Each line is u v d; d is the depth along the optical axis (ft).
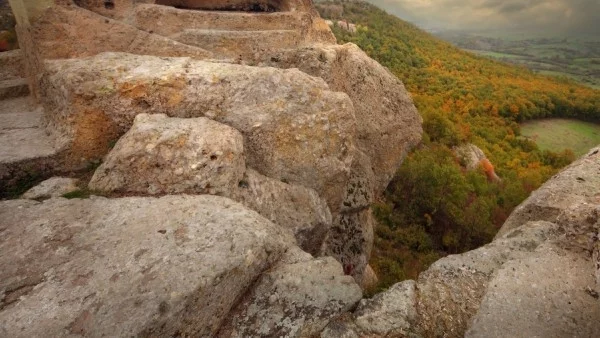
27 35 21.76
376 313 10.98
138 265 10.48
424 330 10.66
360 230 28.14
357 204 27.02
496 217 64.34
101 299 9.50
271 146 18.43
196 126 15.89
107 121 16.76
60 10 21.56
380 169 31.42
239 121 18.01
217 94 18.13
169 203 13.28
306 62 25.70
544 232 14.65
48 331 8.73
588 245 12.07
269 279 11.81
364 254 28.45
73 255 10.83
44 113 19.36
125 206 13.10
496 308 10.40
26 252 10.89
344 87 27.94
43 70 18.61
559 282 11.07
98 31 22.33
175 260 10.69
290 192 17.88
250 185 16.24
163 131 15.21
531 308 10.32
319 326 10.62
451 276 12.67
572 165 22.13
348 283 11.85
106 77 16.78
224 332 10.58
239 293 11.11
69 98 15.90
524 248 13.83
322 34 33.47
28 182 15.58
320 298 11.31
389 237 51.67
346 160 21.06
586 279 11.13
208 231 11.90
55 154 15.79
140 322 9.05
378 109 30.60
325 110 20.07
